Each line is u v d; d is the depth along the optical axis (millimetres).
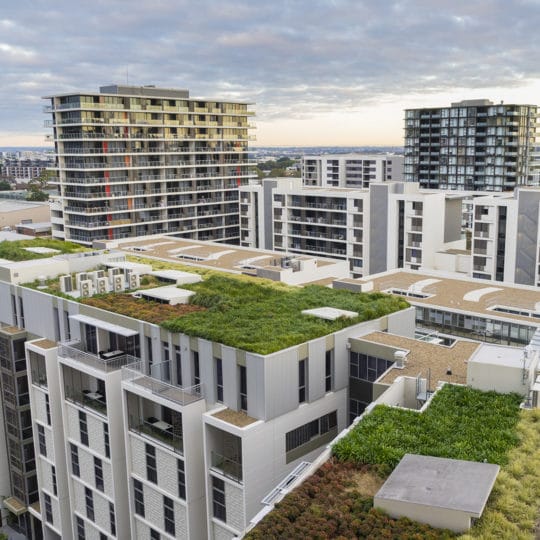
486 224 100750
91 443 48719
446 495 25688
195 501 41062
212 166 150500
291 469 40938
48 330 54906
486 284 78875
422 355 43344
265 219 136875
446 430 32438
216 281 57781
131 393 44156
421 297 74062
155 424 43625
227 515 39438
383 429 32719
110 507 48312
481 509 24531
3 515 60625
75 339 52125
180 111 141500
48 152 138500
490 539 24141
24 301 57094
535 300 71000
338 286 64625
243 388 40062
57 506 54188
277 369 38656
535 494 27016
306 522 26172
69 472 51844
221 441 39844
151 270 64125
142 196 138250
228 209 156375
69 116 129500
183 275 59188
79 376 51062
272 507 28484
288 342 40438
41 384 53750
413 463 28594
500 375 36375
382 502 26109
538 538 24625
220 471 39219
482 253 102000
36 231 153500
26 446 57812
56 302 53531
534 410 33812
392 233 113062
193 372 43469
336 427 44438
